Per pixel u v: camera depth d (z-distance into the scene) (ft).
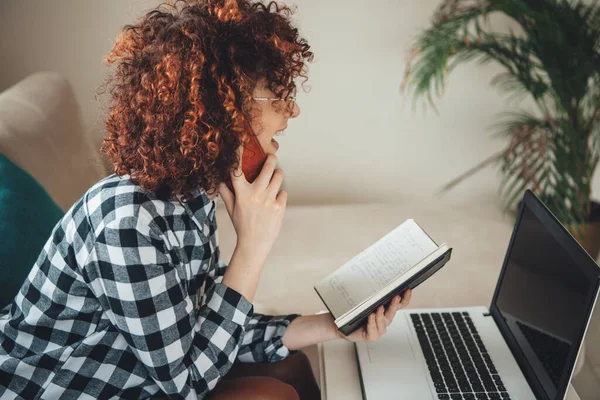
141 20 2.82
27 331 2.86
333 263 6.44
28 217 3.72
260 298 5.79
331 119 7.83
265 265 6.45
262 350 3.45
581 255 2.59
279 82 2.72
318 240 6.99
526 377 3.01
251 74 2.68
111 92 2.85
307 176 8.21
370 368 3.11
